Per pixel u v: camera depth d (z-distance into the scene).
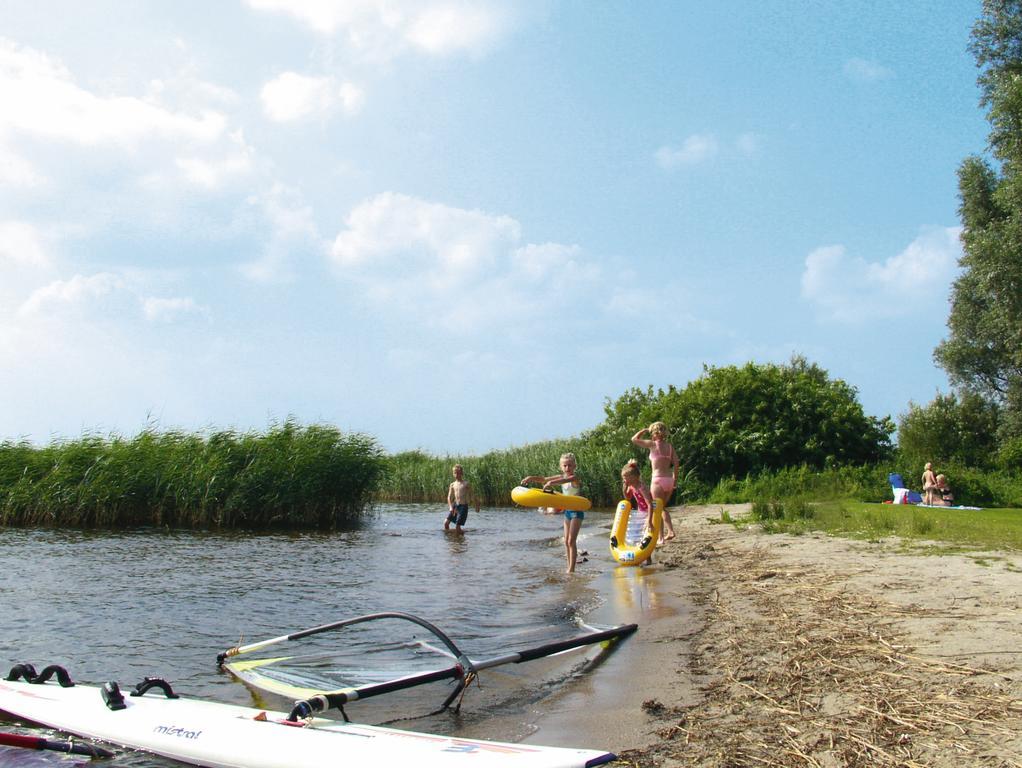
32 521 19.83
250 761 4.50
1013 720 4.32
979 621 6.54
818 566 10.20
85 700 5.42
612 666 6.30
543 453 33.31
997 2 30.61
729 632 7.11
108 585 10.61
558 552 15.06
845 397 31.28
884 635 6.35
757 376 30.56
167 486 20.38
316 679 6.25
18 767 4.61
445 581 11.23
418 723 5.17
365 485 23.06
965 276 37.44
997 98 28.14
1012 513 18.56
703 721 4.76
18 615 8.60
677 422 30.05
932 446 33.75
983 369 38.50
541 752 4.04
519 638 7.53
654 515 12.35
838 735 4.32
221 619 8.55
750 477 28.38
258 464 21.36
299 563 13.27
